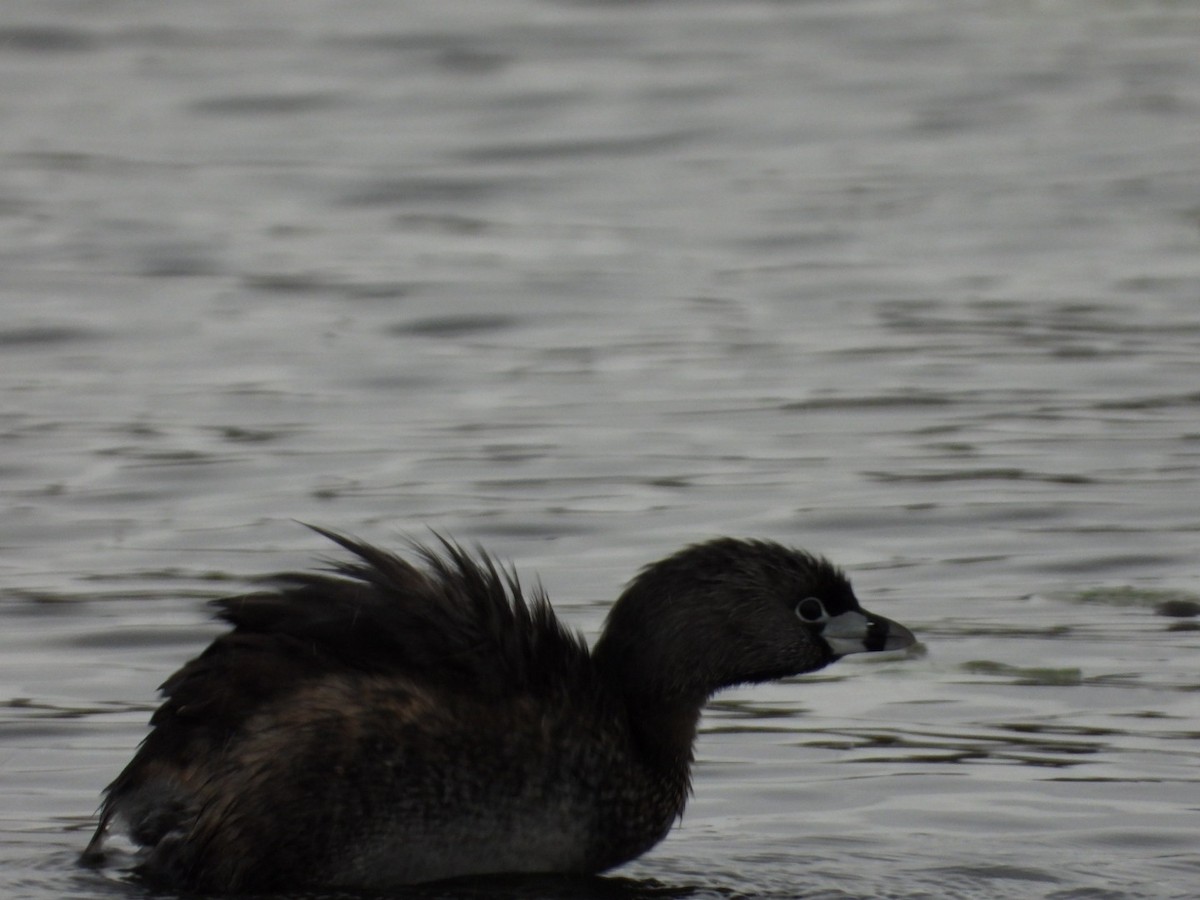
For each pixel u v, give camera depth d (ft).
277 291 68.18
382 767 26.48
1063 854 28.60
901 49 103.19
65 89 98.17
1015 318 63.26
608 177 84.43
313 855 26.37
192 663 27.07
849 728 34.24
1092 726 33.96
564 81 98.17
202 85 98.07
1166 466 48.78
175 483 48.24
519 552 43.45
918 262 70.69
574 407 54.80
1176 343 59.77
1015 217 76.02
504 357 60.29
